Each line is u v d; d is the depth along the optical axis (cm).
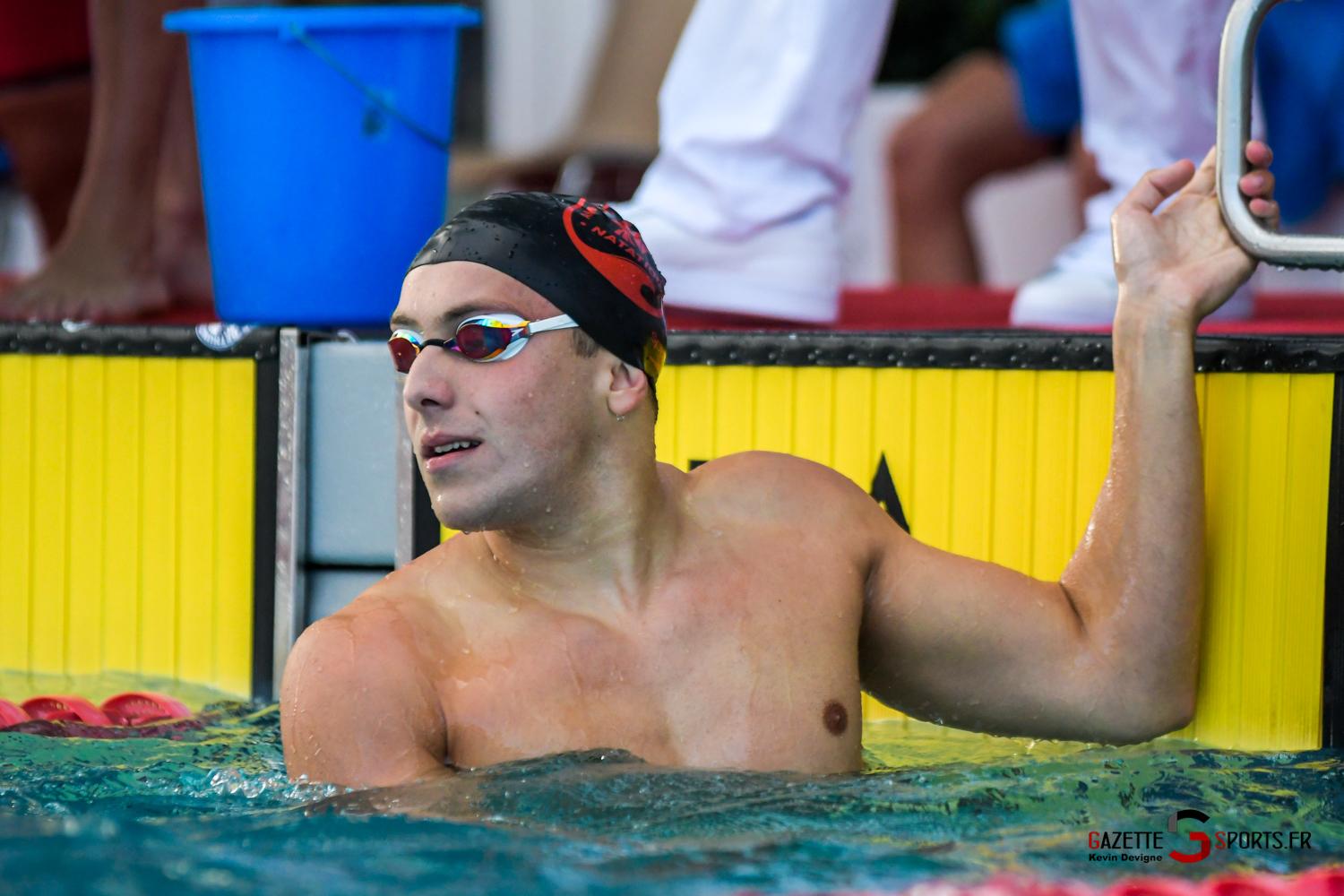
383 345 902
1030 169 2414
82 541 953
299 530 915
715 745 619
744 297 1038
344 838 528
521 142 3041
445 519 600
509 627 620
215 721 823
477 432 589
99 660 955
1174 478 739
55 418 953
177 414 932
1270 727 830
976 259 2392
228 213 977
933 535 881
